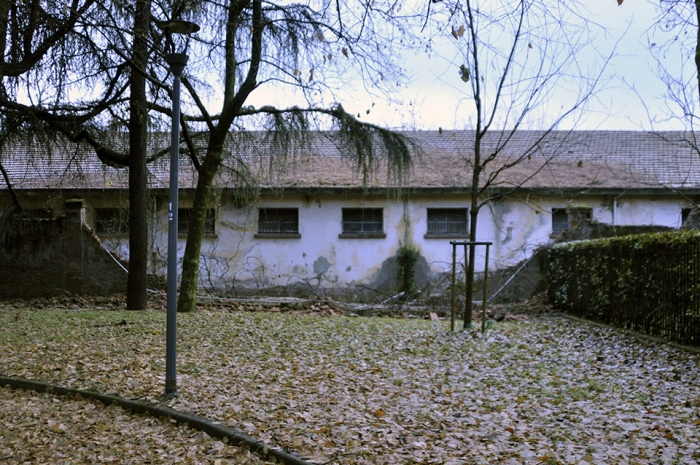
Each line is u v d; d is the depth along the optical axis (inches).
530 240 816.9
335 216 813.2
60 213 751.7
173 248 289.7
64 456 227.3
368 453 214.2
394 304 732.0
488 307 707.4
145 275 613.6
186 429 255.1
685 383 322.7
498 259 812.6
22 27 446.3
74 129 585.3
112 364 353.1
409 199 814.5
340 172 842.8
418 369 356.5
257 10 542.6
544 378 335.0
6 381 325.7
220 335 452.8
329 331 487.5
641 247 487.2
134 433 253.4
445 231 820.6
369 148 666.2
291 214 820.6
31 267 725.3
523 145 959.6
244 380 320.5
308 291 802.8
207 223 814.5
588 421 253.0
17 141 592.4
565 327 556.7
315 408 270.4
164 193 790.5
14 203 729.6
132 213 603.2
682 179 858.8
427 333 484.1
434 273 810.8
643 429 240.2
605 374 346.6
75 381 319.9
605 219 827.4
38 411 282.4
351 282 808.9
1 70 374.3
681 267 428.8
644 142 978.1
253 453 223.8
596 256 579.5
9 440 245.3
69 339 428.5
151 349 394.9
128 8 454.3
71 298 709.9
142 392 297.6
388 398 289.9
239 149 671.8
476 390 307.6
